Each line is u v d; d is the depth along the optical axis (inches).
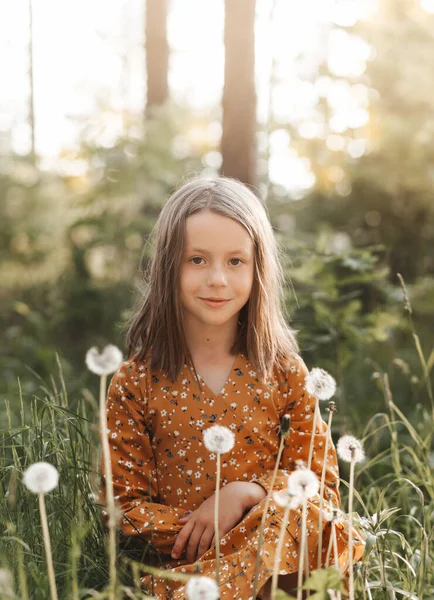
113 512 58.1
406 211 259.4
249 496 75.4
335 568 61.9
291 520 71.9
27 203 260.2
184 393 81.5
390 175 253.3
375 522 77.4
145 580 74.2
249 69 137.9
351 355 137.7
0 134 277.9
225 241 77.7
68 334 211.2
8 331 201.0
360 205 265.7
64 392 95.3
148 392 82.1
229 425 81.1
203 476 81.0
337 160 264.8
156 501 83.0
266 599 70.5
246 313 82.8
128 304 208.5
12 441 84.8
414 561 83.6
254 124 139.4
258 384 82.4
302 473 57.9
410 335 192.2
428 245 257.1
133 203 229.8
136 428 82.2
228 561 70.7
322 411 127.7
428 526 84.1
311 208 278.8
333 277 131.1
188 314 81.7
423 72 247.6
